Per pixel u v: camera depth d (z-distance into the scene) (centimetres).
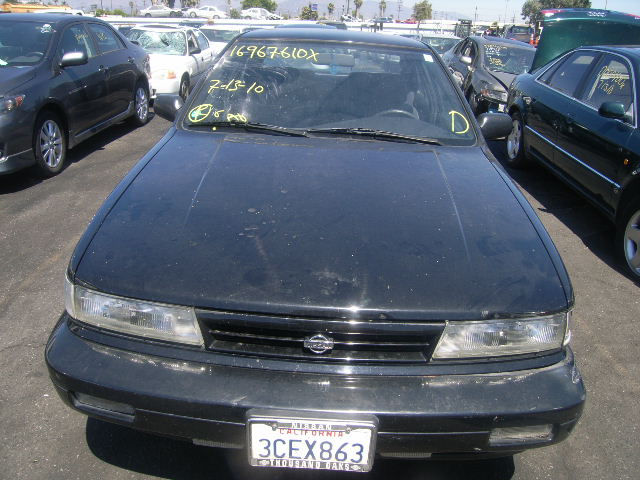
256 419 170
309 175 244
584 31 682
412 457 183
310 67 325
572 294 194
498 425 177
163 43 993
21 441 226
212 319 178
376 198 228
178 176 240
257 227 205
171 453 225
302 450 176
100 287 186
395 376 177
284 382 176
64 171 575
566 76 560
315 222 209
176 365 180
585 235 478
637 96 438
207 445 185
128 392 176
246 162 253
